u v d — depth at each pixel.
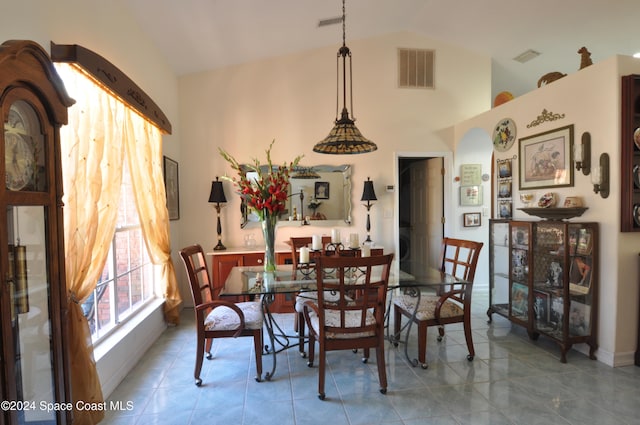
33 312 1.28
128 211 2.84
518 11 3.42
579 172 2.70
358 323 2.22
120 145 2.29
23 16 1.49
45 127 1.27
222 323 2.34
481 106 4.48
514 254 3.21
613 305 2.47
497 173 3.65
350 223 4.29
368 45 4.29
